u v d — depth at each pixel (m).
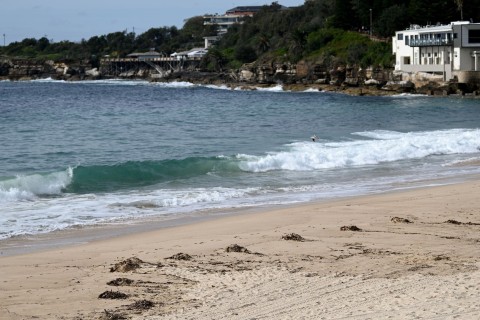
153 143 61.44
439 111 98.38
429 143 57.06
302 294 17.86
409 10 165.75
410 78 144.75
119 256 23.19
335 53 172.50
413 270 20.02
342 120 84.06
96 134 68.44
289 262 21.55
